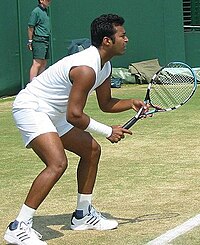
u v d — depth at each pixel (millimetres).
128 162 8828
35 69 16172
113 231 5895
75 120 5309
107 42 5398
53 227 6078
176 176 7965
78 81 5266
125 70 18438
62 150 5383
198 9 20703
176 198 6969
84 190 5906
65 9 18359
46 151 5344
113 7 18625
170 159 8930
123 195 7156
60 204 6902
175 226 5977
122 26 5453
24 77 17328
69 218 6379
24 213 5391
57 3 18281
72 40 17281
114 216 6371
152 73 18094
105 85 5828
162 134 10812
